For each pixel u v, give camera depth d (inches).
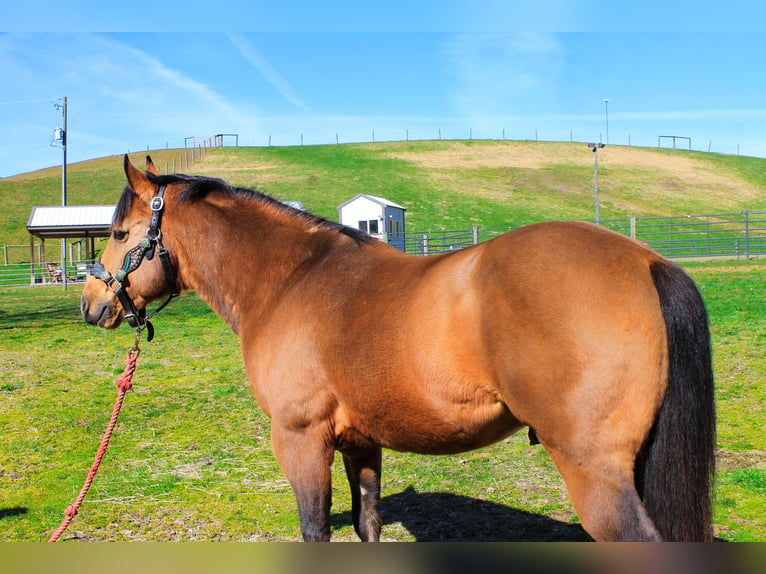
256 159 2738.7
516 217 1780.3
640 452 86.6
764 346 363.6
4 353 455.8
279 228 134.0
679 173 2559.1
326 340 112.3
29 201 1958.7
